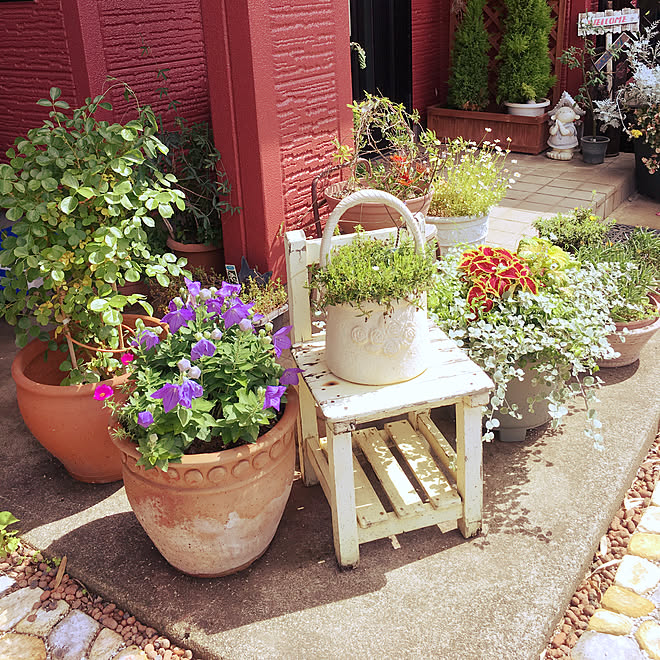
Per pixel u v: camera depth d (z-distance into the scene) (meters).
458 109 7.82
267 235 3.73
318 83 3.84
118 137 2.72
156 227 4.15
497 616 2.25
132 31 4.18
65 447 2.82
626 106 6.42
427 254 2.44
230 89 3.50
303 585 2.42
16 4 4.09
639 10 7.49
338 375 2.47
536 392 2.95
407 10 7.02
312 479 2.91
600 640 2.27
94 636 2.35
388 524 2.48
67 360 3.22
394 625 2.24
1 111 4.58
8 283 2.79
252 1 3.33
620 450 2.99
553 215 5.39
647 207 6.22
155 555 2.61
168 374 2.38
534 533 2.58
